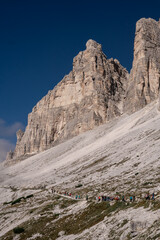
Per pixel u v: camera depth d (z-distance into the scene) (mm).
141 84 192875
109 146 113000
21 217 48375
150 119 128625
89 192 52719
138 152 79125
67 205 46906
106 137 144250
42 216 43531
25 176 129625
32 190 83562
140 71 199375
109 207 34312
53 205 48781
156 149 72250
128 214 28312
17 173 159000
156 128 101188
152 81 197250
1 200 82688
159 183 40031
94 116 199500
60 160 144625
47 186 85688
